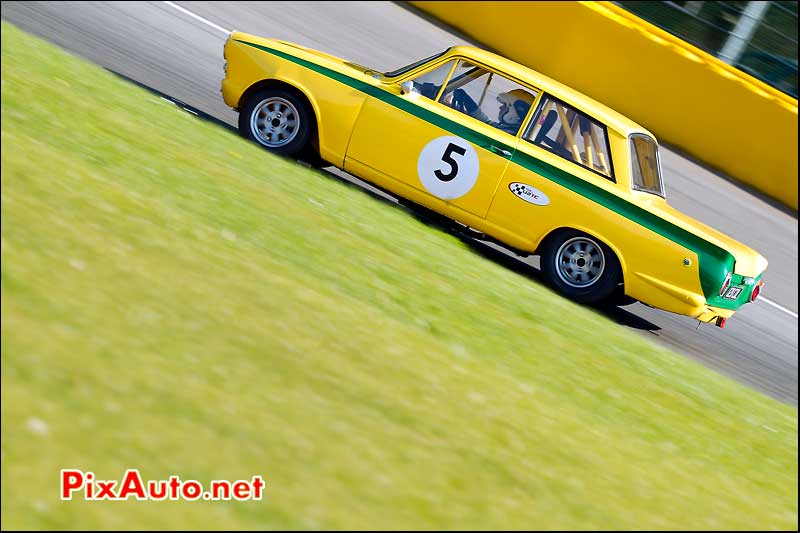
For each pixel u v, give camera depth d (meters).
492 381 21.81
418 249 30.41
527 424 20.16
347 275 24.97
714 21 76.94
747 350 39.59
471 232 36.59
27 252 18.31
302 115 36.50
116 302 17.92
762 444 25.89
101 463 13.95
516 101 34.72
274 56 36.81
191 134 33.12
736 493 21.41
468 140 34.53
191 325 18.25
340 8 74.75
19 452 13.58
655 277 33.31
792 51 75.50
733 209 64.50
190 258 21.30
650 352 30.48
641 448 21.83
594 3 74.44
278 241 25.22
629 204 33.47
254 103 37.06
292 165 34.94
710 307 33.41
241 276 21.52
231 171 30.03
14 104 27.98
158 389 15.88
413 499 15.59
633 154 34.28
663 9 78.12
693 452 23.12
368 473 15.84
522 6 76.44
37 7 50.31
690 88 72.25
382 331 21.95
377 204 34.69
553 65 76.06
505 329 26.11
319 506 14.62
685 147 73.06
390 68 63.56
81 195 22.22
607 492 18.50
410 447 17.14
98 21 51.91
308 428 16.45
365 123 35.50
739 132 71.12
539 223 34.12
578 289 34.16
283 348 18.91
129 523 13.28
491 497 16.55
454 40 76.25
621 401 24.56
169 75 46.88
